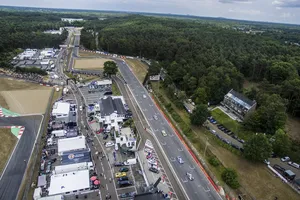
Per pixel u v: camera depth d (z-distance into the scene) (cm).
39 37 18825
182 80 12112
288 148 7056
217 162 6569
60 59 16025
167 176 6144
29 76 12325
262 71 13475
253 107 9288
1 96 9856
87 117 8638
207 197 5591
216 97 10481
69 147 6700
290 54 15825
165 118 9019
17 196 5303
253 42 17750
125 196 5388
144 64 15950
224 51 15062
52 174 5847
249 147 6619
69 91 10819
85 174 5778
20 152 6662
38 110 8962
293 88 9844
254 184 6072
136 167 6366
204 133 8181
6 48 16538
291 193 5847
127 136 7538
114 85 11800
